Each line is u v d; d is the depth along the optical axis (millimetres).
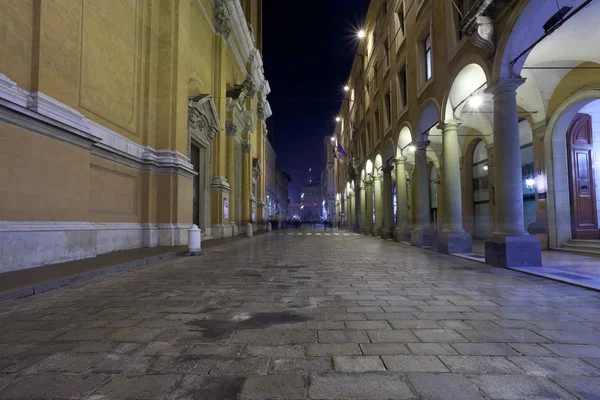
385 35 19766
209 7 19391
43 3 7137
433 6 12203
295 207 131750
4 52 6457
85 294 4984
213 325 3543
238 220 27938
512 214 7828
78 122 7957
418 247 13703
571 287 5512
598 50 8922
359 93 29641
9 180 6238
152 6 12555
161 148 12672
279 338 3160
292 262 8734
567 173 11266
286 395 2141
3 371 2477
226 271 7180
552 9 7117
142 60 12102
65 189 7586
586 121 11344
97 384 2275
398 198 17688
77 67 8164
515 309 4172
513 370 2506
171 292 5121
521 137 13156
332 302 4512
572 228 11195
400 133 16547
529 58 9750
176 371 2479
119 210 10672
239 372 2465
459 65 9867
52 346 2965
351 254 10852
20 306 4309
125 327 3475
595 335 3248
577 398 2115
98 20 9695
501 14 7797
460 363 2623
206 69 18875
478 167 16578
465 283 5855
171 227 12227
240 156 29109
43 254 6875
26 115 6434
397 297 4801
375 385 2271
